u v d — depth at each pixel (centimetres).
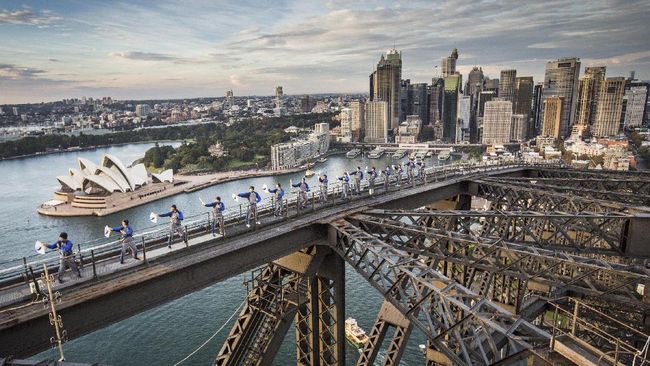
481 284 3600
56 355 6975
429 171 5994
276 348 2605
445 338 1997
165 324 7806
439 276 2100
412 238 2883
